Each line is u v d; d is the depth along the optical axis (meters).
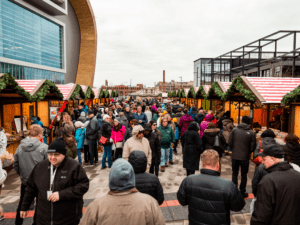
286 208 1.93
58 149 2.35
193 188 2.25
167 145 6.26
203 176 2.27
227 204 2.16
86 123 6.87
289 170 2.05
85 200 4.51
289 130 6.23
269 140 2.83
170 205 4.22
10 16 38.78
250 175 5.95
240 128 4.53
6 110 7.07
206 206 2.16
